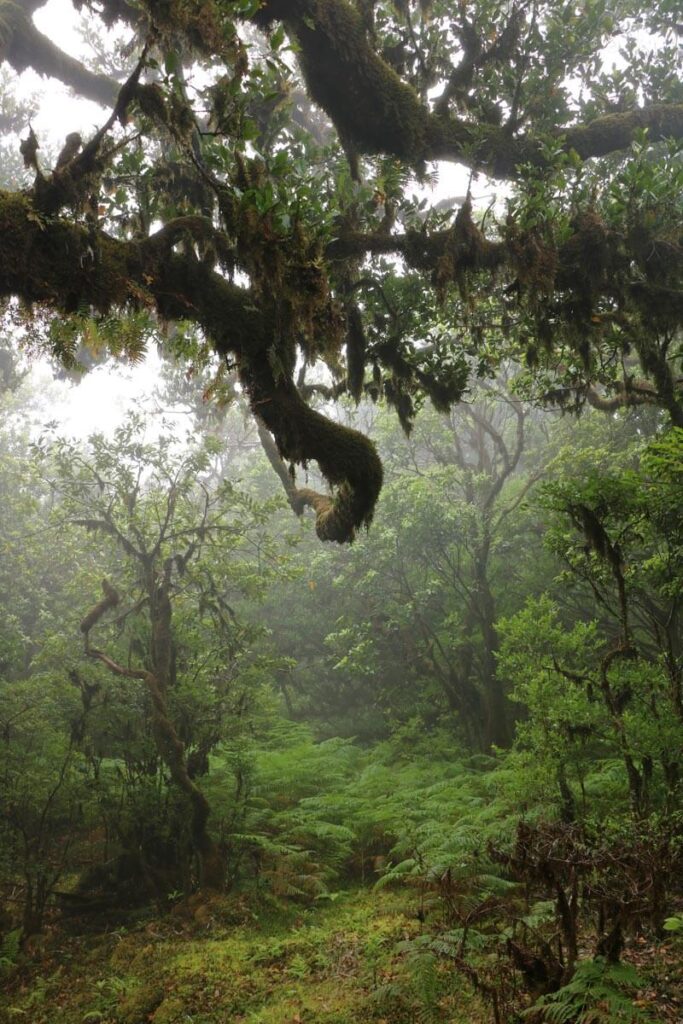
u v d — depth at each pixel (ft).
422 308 25.49
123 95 14.51
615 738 24.08
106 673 33.68
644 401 30.30
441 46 24.36
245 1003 21.33
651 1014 14.67
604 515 23.68
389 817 33.91
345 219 22.18
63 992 24.11
